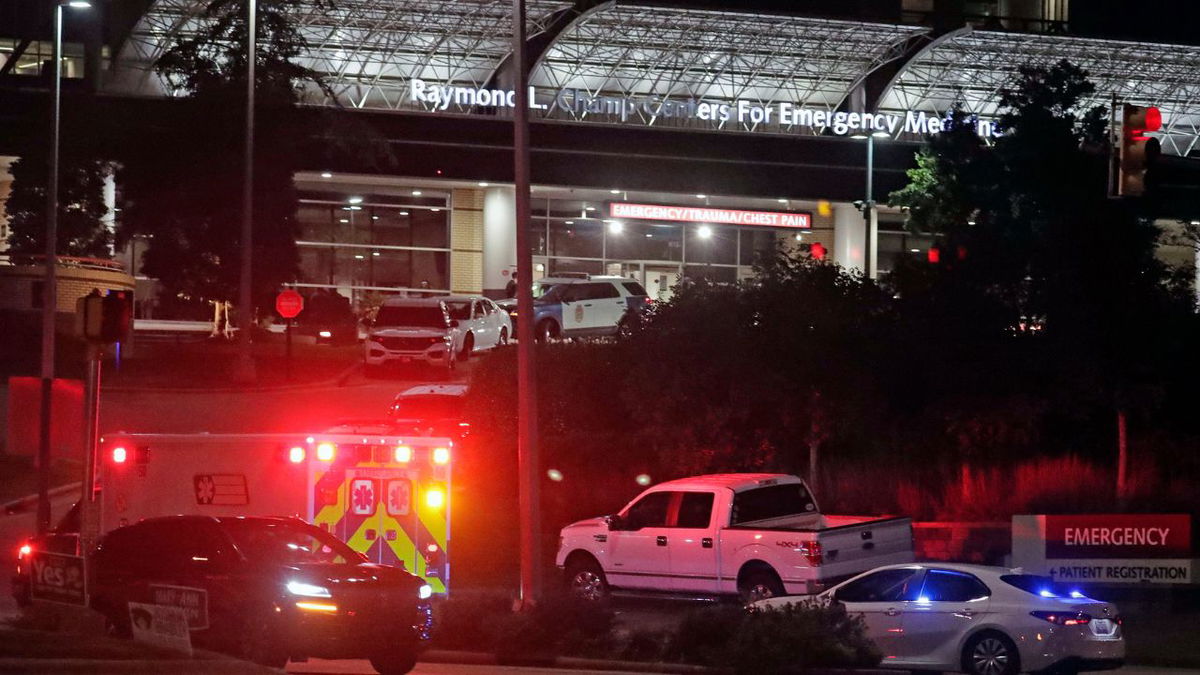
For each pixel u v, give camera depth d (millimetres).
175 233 145125
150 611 36688
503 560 72312
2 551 70688
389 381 126688
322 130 150125
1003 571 46969
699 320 79688
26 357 134625
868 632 47156
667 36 179125
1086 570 58125
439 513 50250
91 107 153500
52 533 54219
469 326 130250
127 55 169250
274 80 145875
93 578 43562
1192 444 83438
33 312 142875
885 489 78750
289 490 50094
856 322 80875
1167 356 79125
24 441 57312
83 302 46031
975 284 83812
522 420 54406
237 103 142875
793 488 60938
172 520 43500
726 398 79875
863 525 57469
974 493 76188
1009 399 79500
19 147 159625
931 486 79750
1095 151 63125
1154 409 84188
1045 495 75125
